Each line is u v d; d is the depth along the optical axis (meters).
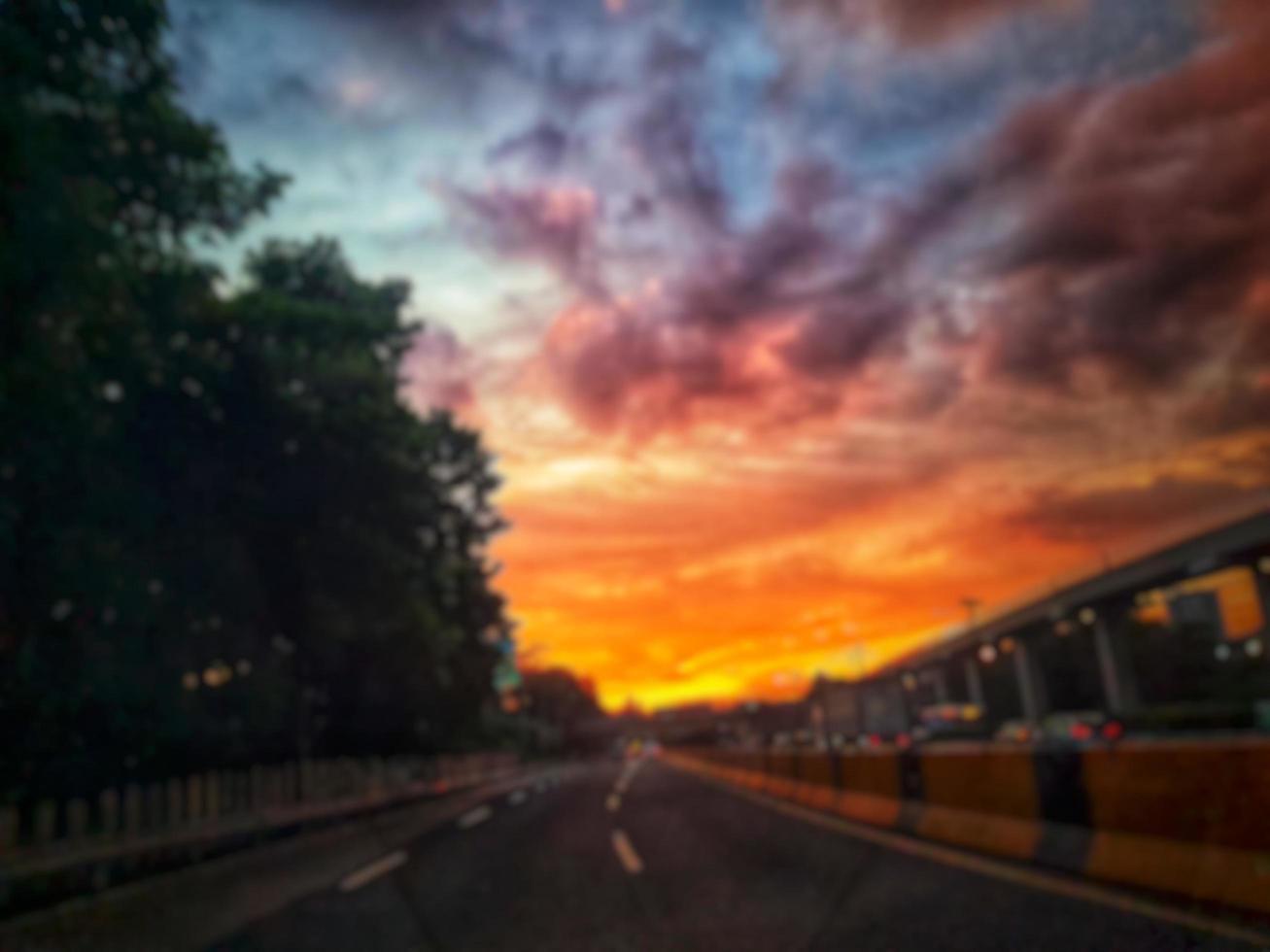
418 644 31.91
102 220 12.58
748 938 6.62
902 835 12.16
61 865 10.49
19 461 14.34
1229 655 75.44
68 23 10.78
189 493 20.94
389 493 24.36
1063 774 8.70
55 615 17.17
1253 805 6.27
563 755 125.06
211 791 16.28
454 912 8.80
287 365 22.16
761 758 25.52
